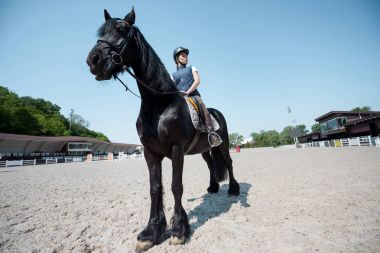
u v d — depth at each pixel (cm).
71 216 371
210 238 260
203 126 328
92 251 248
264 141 8612
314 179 573
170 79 289
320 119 4097
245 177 705
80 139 4891
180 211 265
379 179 516
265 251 221
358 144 2208
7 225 332
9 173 1309
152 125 264
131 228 311
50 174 1150
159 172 287
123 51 249
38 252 246
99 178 908
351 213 307
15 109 5144
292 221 294
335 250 214
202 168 1162
